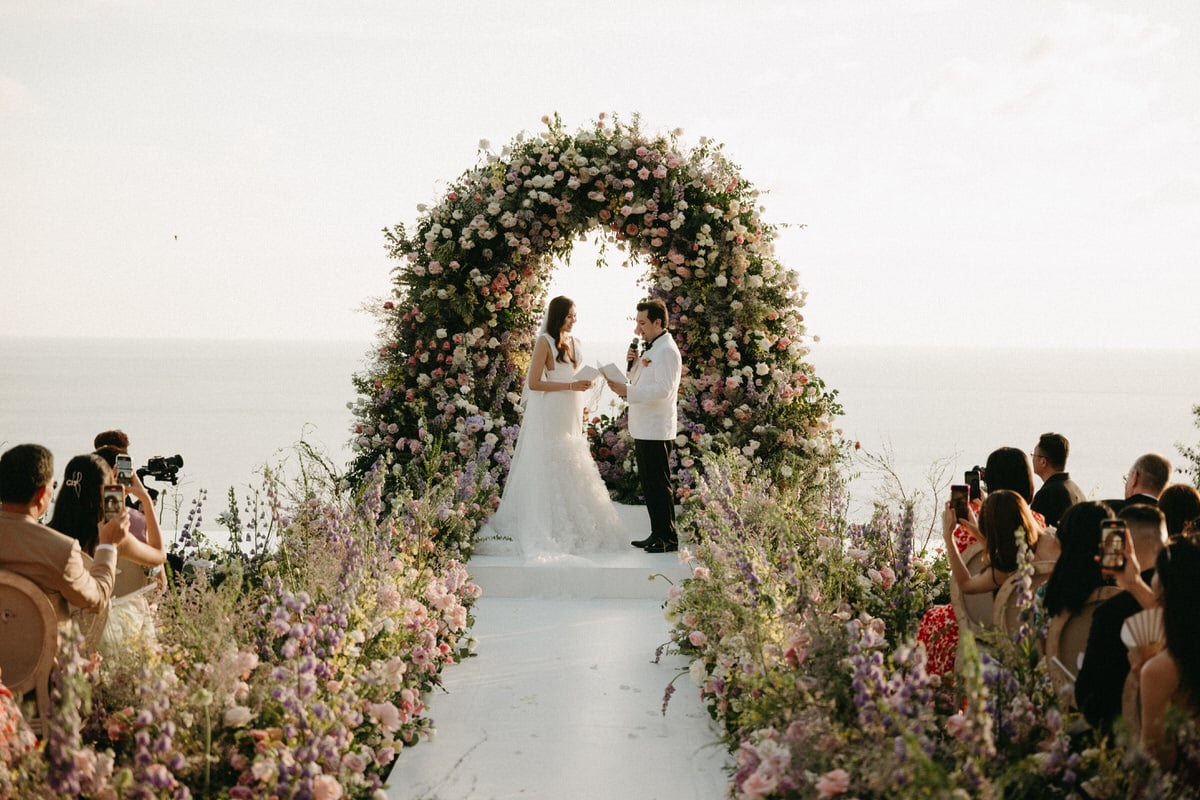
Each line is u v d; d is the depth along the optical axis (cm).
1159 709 241
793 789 277
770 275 808
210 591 346
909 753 225
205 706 277
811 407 815
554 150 828
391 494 722
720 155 825
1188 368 16562
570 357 740
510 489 737
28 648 320
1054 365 18275
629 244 849
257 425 3347
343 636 348
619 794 365
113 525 359
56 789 242
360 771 310
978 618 388
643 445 723
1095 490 528
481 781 375
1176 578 239
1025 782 250
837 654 315
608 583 671
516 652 543
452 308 821
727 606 412
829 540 467
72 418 3612
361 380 853
